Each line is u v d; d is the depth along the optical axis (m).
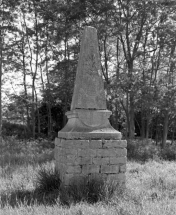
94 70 8.12
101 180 7.35
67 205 6.26
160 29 20.81
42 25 24.47
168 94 20.12
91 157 7.46
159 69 23.14
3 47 24.70
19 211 5.65
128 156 15.65
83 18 19.50
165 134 23.08
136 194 7.04
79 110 7.78
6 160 12.44
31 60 27.06
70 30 20.53
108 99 18.97
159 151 17.59
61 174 7.71
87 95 7.95
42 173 8.09
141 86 19.72
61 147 7.83
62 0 20.70
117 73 19.91
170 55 21.64
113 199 6.61
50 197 6.90
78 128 7.64
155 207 5.92
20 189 7.72
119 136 7.81
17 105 27.02
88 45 8.22
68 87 21.45
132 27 21.41
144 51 21.80
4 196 6.99
